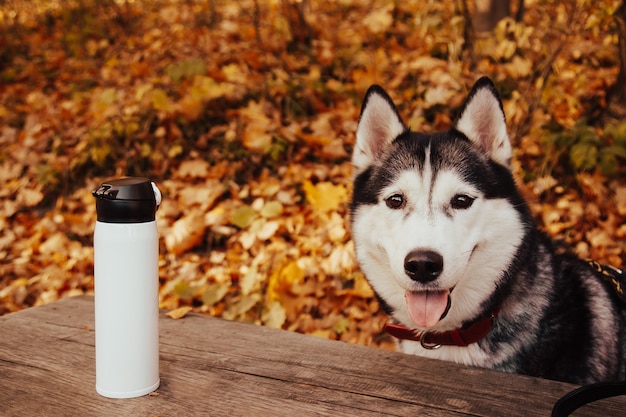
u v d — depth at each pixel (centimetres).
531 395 92
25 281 252
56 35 501
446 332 134
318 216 261
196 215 267
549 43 296
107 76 404
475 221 133
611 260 231
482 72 318
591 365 137
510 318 134
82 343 107
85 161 325
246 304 211
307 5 413
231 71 349
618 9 286
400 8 429
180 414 88
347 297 214
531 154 279
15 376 97
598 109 305
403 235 130
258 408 89
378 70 344
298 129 309
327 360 102
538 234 145
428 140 142
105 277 90
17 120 386
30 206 318
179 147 317
